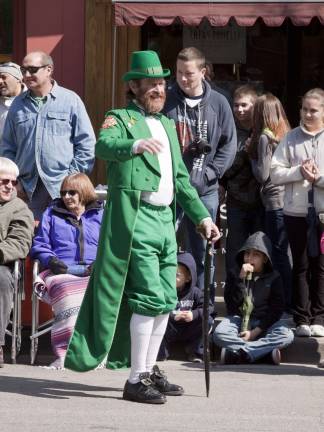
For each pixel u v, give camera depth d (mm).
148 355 17828
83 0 27484
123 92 27688
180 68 21531
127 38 27734
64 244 21484
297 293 22016
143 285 17297
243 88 23906
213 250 22062
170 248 17688
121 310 17875
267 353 21172
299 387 19031
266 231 23156
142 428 15859
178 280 21406
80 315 17688
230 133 21922
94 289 17484
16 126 22484
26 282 22312
